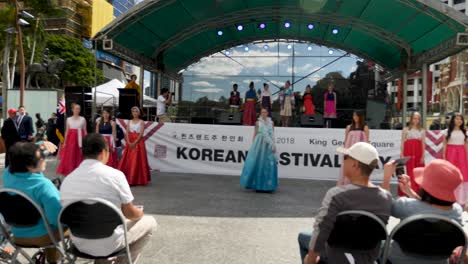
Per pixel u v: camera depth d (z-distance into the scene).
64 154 7.05
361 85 16.41
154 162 9.27
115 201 2.57
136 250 2.88
